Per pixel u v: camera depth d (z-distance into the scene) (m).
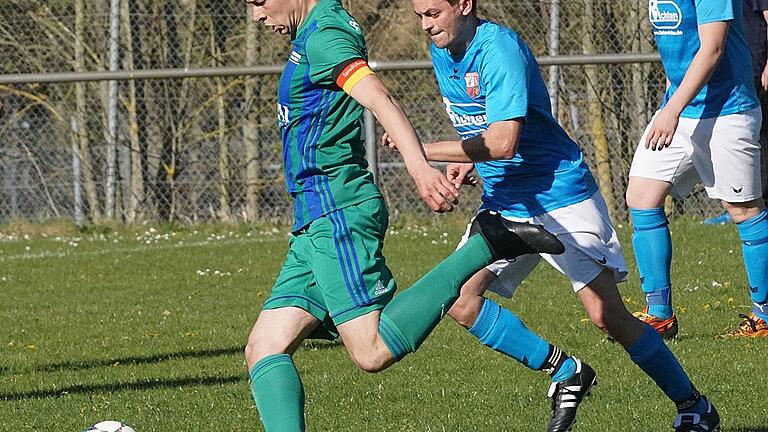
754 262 24.16
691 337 24.94
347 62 13.21
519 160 16.67
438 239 45.59
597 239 16.56
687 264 36.19
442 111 53.47
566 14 51.97
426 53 56.19
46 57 59.62
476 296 16.59
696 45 22.84
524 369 22.50
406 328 13.51
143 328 29.64
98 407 20.36
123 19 59.94
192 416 19.50
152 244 48.12
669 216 49.59
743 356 22.62
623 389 20.28
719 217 47.12
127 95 58.59
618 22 51.28
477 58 16.05
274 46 59.94
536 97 16.39
